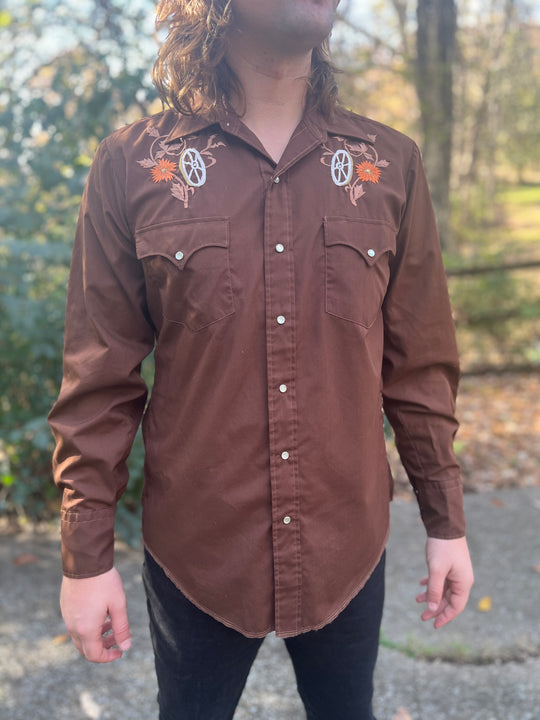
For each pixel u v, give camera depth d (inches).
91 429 43.8
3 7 122.5
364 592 47.4
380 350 46.6
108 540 44.2
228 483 43.1
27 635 98.4
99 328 44.1
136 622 102.0
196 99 43.6
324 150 43.8
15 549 122.9
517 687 86.9
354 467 44.7
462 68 352.8
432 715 82.1
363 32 275.6
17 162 118.0
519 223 390.0
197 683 47.5
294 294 42.0
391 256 46.2
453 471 50.7
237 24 41.9
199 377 42.4
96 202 44.3
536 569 117.3
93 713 82.9
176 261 41.3
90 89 119.9
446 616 50.4
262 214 42.1
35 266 120.7
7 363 123.3
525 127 493.7
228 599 44.3
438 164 310.2
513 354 246.7
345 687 49.9
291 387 42.3
